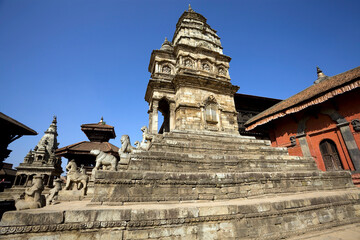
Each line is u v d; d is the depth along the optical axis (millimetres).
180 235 4926
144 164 8734
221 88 23156
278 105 20812
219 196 7488
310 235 5910
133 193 6555
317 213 6734
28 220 4215
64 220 4402
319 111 15703
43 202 6191
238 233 5367
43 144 26938
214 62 24672
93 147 22344
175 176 7281
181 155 9734
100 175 6434
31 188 5992
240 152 13336
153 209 4992
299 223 6211
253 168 10688
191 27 26359
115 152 22031
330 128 14797
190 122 19984
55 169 20750
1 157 14695
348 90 12375
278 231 5789
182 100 20703
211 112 21547
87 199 9500
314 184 9727
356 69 14398
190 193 7199
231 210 5578
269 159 11789
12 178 32906
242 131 24812
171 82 22406
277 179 8766
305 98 15445
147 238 4680
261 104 27703
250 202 6488
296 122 17828
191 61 23609
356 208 7691
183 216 5117
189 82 21578
